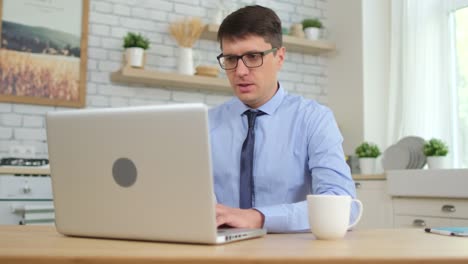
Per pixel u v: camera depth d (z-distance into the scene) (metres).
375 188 3.35
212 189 0.90
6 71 3.33
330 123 1.68
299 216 1.22
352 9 4.23
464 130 3.55
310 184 1.71
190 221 0.92
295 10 4.41
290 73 4.32
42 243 0.95
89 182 1.03
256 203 1.67
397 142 3.66
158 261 0.73
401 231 1.24
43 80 3.42
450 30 3.70
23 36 3.39
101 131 0.99
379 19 4.20
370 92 4.10
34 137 3.39
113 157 0.99
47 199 2.88
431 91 3.75
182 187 0.92
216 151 1.76
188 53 3.73
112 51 3.68
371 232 1.21
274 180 1.68
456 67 3.66
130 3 3.76
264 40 1.56
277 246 0.89
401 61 3.99
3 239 1.03
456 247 0.86
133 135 0.96
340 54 4.32
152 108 0.94
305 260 0.70
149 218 0.96
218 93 4.04
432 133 3.72
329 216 1.02
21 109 3.37
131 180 0.97
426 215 3.02
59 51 3.48
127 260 0.74
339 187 1.47
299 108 1.75
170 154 0.92
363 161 3.71
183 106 0.91
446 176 2.89
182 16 3.94
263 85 1.61
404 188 3.12
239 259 0.71
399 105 3.97
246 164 1.68
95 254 0.77
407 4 3.93
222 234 0.96
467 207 2.80
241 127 1.77
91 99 3.58
